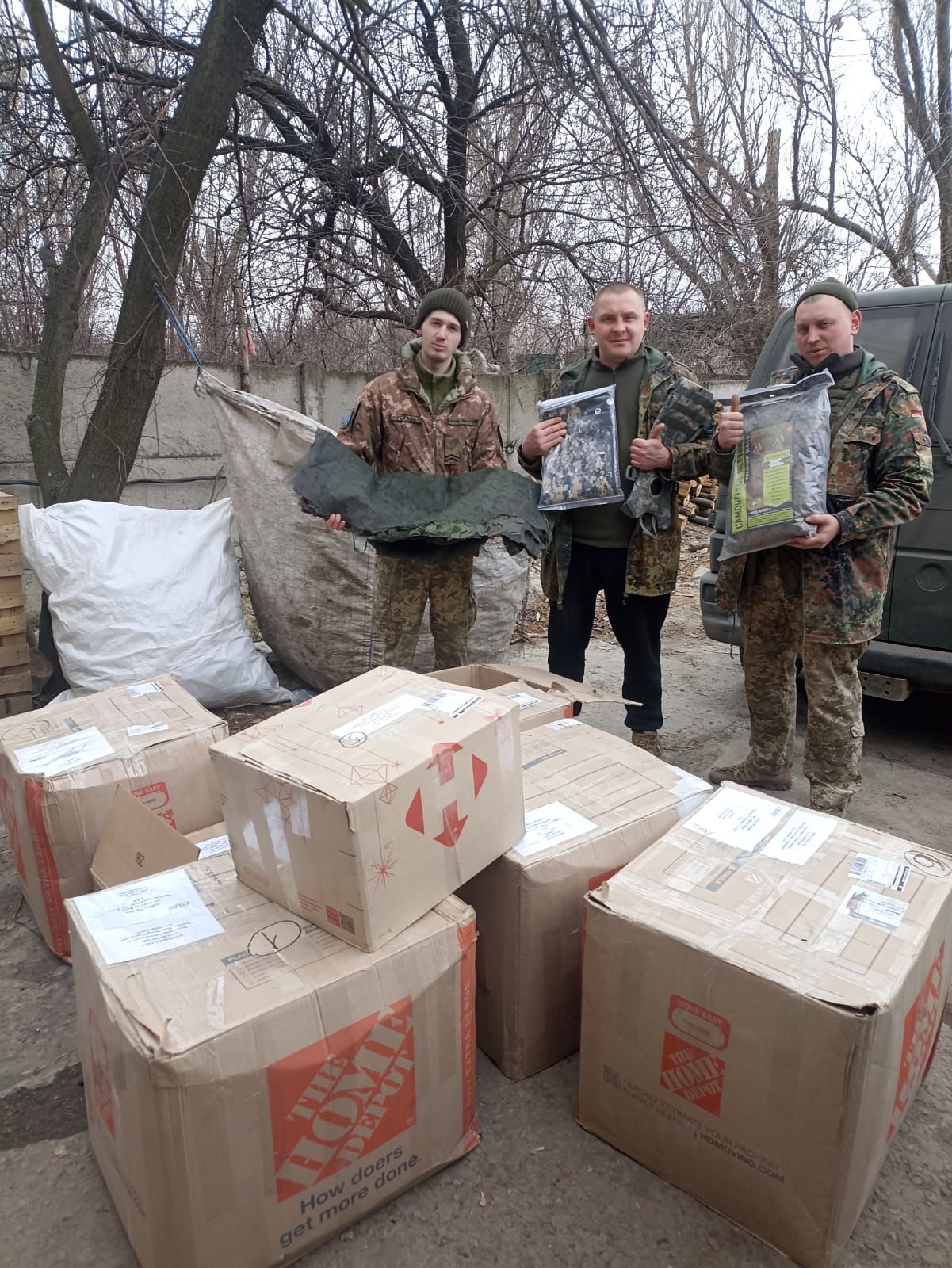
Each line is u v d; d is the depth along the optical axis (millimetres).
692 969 1425
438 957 1474
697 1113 1482
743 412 2504
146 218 3762
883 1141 1472
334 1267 1431
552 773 2053
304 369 5941
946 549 3104
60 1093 1817
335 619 3762
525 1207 1543
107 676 3459
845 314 2471
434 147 5324
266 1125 1303
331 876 1417
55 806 2082
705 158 6754
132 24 4758
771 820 1803
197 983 1352
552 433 2785
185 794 2279
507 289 7406
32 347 5684
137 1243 1387
